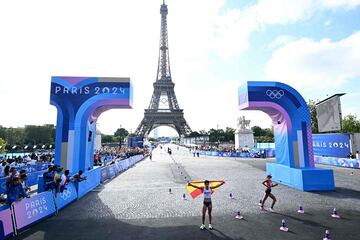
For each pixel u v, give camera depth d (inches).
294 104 619.8
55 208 394.9
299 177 567.2
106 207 432.1
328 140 1346.0
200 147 2704.2
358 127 2075.5
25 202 335.0
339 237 287.9
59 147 561.9
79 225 339.9
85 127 583.8
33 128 3206.2
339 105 826.2
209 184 355.3
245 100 630.5
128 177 807.7
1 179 557.0
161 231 315.3
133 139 2475.4
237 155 1787.6
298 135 612.1
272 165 703.7
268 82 621.9
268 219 358.0
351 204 437.7
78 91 580.7
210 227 321.7
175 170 996.6
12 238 294.8
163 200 482.6
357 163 1010.7
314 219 355.6
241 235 298.7
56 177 417.7
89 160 631.2
